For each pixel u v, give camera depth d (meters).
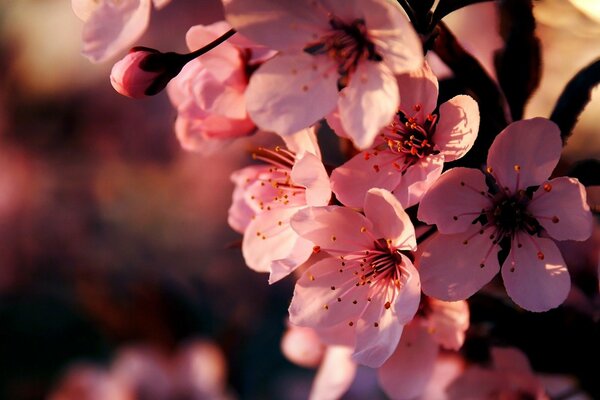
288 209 0.22
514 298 0.21
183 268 0.52
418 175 0.20
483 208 0.20
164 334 0.30
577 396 0.26
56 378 0.49
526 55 0.22
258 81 0.20
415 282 0.20
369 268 0.21
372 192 0.20
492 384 0.24
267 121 0.20
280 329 0.48
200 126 0.23
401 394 0.22
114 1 0.20
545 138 0.20
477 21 0.31
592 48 0.28
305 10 0.20
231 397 0.30
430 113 0.20
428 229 0.21
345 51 0.20
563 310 0.23
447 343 0.22
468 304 0.22
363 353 0.21
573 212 0.20
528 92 0.22
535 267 0.21
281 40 0.20
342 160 0.24
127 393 0.30
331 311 0.21
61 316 0.51
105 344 0.49
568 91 0.22
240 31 0.20
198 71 0.22
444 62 0.22
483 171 0.21
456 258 0.20
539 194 0.21
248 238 0.22
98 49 0.20
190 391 0.30
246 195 0.22
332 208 0.20
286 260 0.21
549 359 0.23
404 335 0.22
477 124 0.20
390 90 0.20
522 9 0.22
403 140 0.21
